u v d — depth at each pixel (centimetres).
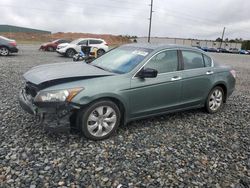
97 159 360
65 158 357
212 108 597
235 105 691
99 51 2123
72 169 332
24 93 448
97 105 409
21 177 310
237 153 409
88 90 398
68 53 2003
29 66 1239
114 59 512
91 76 418
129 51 520
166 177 329
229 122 550
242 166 370
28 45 3656
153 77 446
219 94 603
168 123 518
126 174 329
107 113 423
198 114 588
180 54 523
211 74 570
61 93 383
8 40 1766
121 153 381
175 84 500
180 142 433
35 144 391
